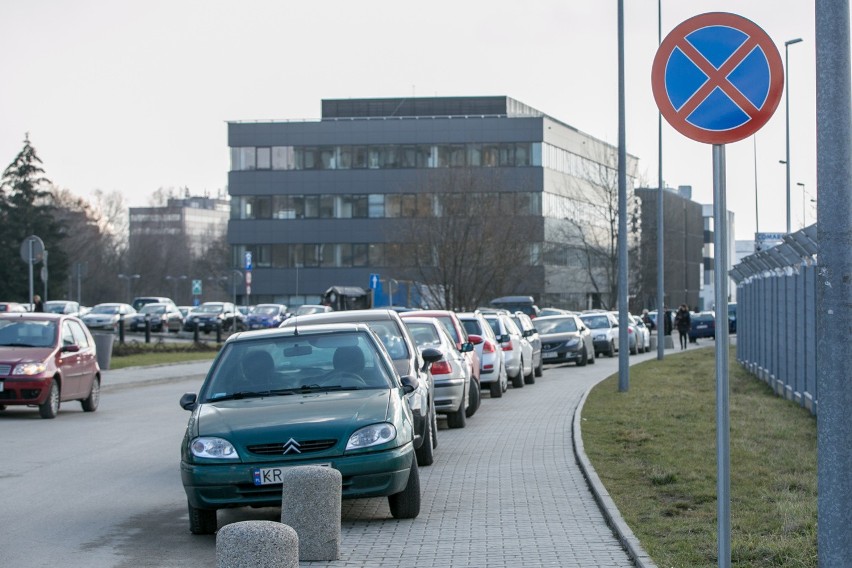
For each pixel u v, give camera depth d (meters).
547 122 102.56
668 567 8.85
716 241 7.35
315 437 11.14
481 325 29.31
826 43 6.62
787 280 26.47
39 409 24.08
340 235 105.88
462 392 21.12
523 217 72.81
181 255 183.50
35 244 34.16
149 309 76.56
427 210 70.75
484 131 102.88
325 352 12.87
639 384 31.83
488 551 10.05
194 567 9.88
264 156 107.12
